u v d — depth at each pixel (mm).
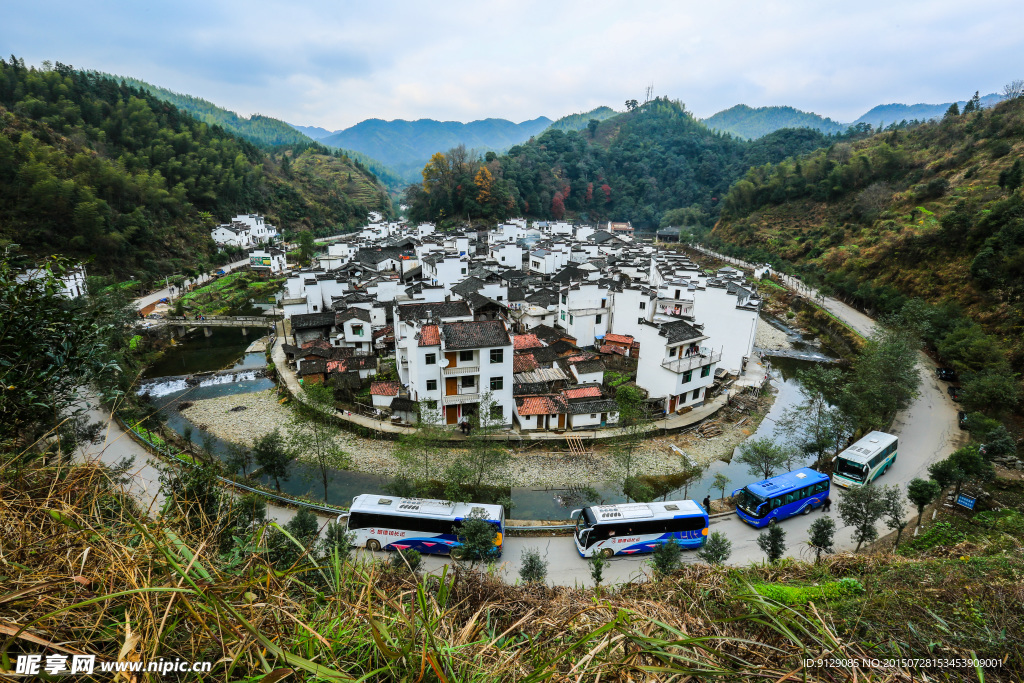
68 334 6719
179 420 35438
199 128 128000
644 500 24297
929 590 8070
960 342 38844
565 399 34062
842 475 26359
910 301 47312
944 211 70688
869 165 96500
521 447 31266
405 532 20094
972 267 46625
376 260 75000
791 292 72188
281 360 45969
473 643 3295
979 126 90750
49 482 4199
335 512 23219
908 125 144125
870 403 31484
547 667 3275
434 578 6309
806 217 99750
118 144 101438
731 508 24594
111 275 68500
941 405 36375
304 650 2941
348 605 3238
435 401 30469
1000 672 4879
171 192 94438
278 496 24219
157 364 47469
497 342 30547
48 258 6719
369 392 37281
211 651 2684
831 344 55500
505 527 22469
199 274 77688
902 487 26062
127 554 2867
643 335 37031
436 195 128375
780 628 3086
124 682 2348
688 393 36500
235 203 114000
